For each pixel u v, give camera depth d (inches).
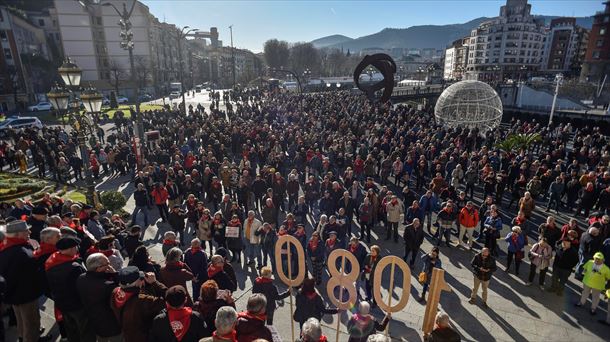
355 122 1051.3
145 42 2957.7
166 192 530.0
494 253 439.5
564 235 363.6
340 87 2861.7
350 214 495.5
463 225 462.3
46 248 227.3
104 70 2898.6
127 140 917.8
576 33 4867.1
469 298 358.0
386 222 504.1
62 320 247.3
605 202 542.9
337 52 6161.4
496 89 2500.0
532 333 307.3
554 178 629.9
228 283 256.5
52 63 2551.7
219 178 659.4
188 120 1136.2
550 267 419.2
